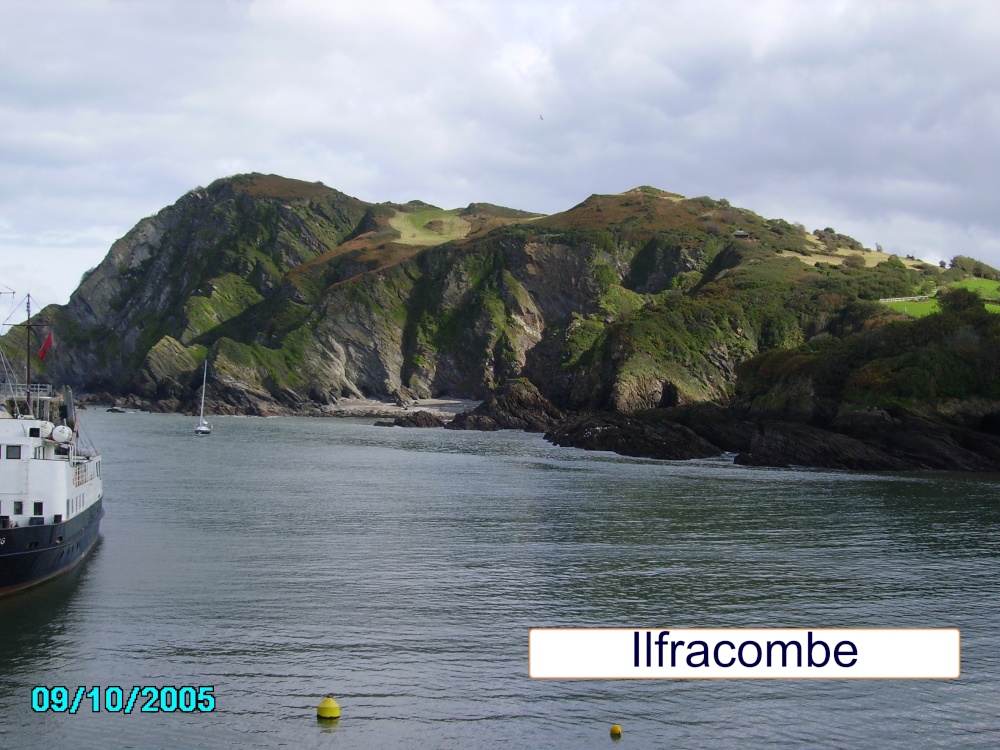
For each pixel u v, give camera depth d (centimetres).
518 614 4059
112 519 6325
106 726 2895
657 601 4300
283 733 2862
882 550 5516
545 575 4794
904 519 6706
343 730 2886
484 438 16475
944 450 10869
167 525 6128
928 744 2866
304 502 7456
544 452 13212
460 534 5966
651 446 12650
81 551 4875
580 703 3122
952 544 5716
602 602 4269
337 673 3328
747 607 4219
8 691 3130
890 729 2972
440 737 2852
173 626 3809
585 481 9250
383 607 4138
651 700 3159
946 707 3145
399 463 11344
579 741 2844
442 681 3269
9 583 4128
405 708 3047
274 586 4478
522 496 7956
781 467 11006
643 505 7394
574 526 6325
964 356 12275
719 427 13250
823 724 2998
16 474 4209
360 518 6612
